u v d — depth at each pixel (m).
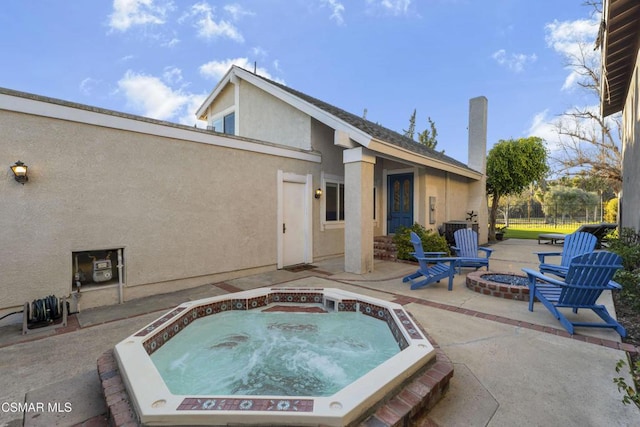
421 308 4.93
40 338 3.89
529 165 15.40
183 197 6.11
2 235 4.28
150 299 5.52
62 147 4.72
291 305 5.14
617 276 4.95
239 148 7.05
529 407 2.50
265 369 3.39
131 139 5.42
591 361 3.22
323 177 9.28
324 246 9.36
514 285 5.57
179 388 3.04
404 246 9.30
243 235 7.17
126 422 2.02
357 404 2.02
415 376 2.56
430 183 11.30
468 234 7.63
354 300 4.77
